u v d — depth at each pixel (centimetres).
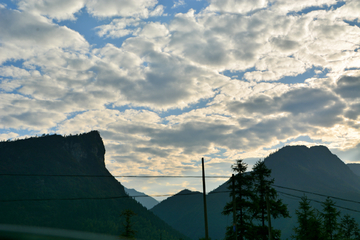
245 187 4231
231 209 4131
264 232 4041
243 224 4044
